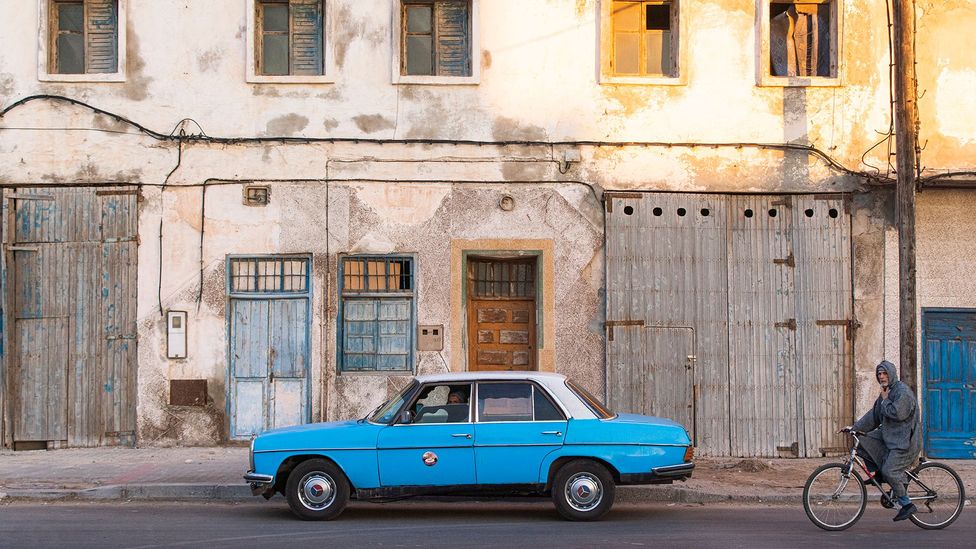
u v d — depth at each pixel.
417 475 10.56
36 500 12.13
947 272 15.51
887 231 15.45
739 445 15.30
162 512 11.34
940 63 15.59
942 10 15.63
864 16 15.61
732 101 15.52
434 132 15.46
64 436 15.30
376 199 15.42
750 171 15.50
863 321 15.38
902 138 13.95
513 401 10.70
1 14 15.39
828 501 10.40
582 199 15.46
